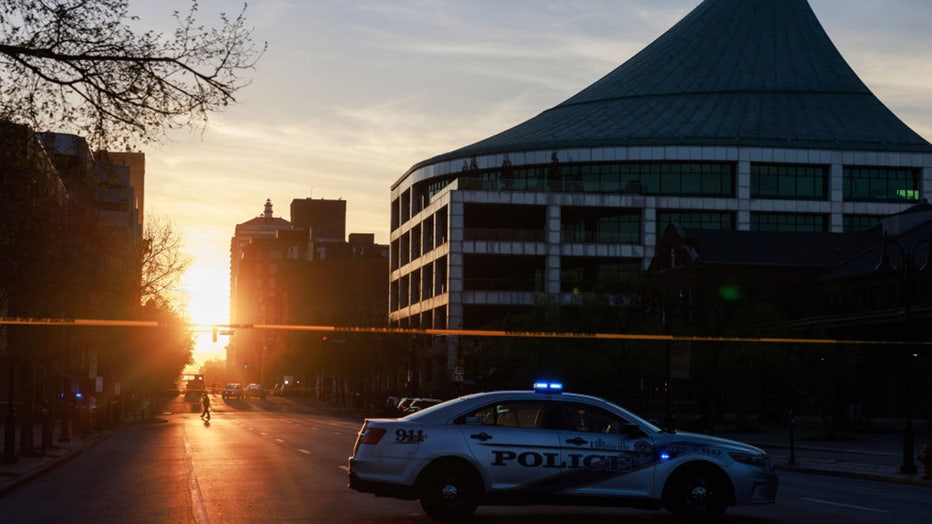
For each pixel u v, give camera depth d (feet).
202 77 52.49
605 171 375.86
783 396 246.27
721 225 365.40
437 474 55.26
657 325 200.75
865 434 196.85
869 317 217.77
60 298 95.61
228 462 103.40
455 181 352.28
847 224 367.86
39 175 69.21
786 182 369.30
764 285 195.31
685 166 370.32
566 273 367.04
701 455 56.13
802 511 62.39
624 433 56.29
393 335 390.21
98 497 72.08
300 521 55.47
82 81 52.21
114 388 244.83
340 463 100.99
